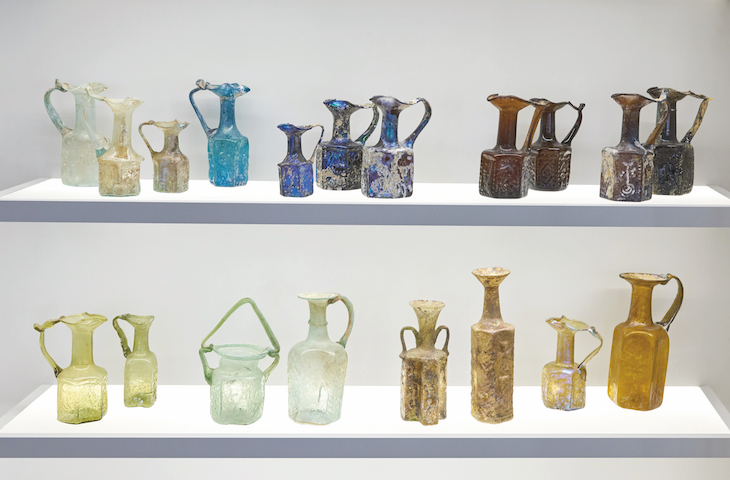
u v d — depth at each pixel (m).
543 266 1.55
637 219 1.24
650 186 1.29
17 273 1.53
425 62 1.49
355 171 1.37
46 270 1.53
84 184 1.39
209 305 1.55
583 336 1.57
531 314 1.57
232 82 1.49
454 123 1.51
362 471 1.58
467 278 1.55
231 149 1.39
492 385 1.31
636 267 1.55
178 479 1.58
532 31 1.49
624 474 1.59
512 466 1.59
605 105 1.50
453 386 1.56
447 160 1.52
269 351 1.36
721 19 1.48
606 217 1.24
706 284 1.55
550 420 1.34
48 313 1.54
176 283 1.54
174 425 1.31
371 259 1.55
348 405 1.42
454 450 1.26
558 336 1.41
